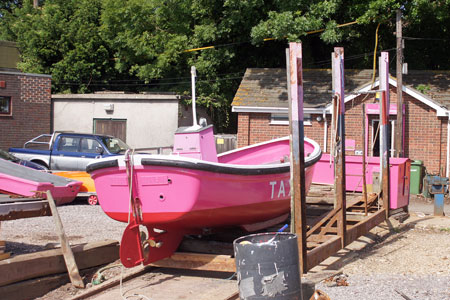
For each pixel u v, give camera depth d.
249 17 21.81
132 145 21.58
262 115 19.73
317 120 19.09
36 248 8.02
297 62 6.22
